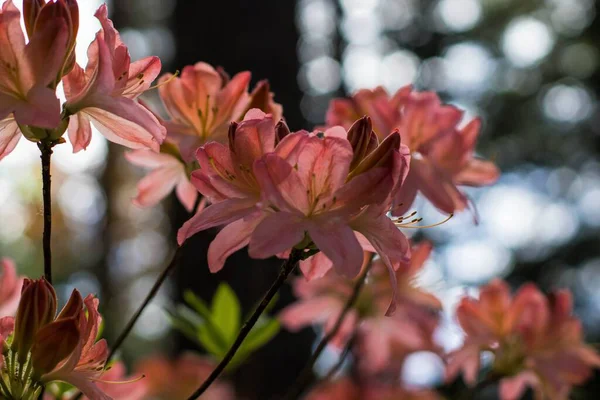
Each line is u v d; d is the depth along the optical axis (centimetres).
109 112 55
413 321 78
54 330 53
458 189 68
